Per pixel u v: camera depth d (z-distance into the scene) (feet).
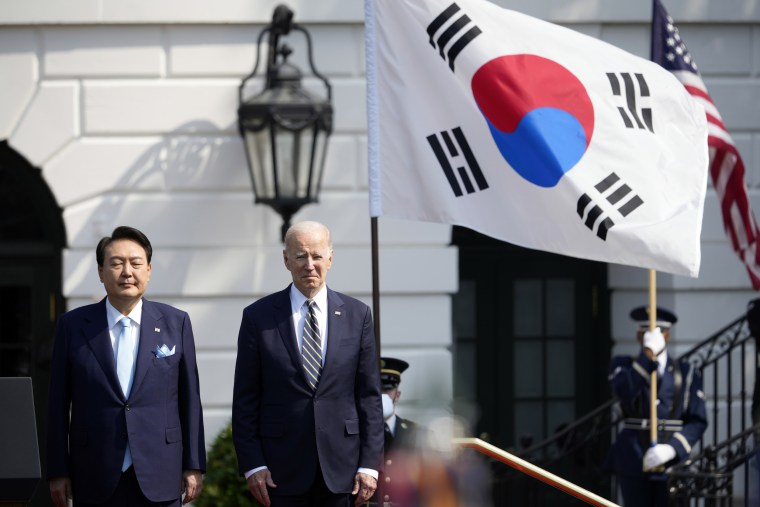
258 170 55.01
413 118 39.09
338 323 36.50
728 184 49.08
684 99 39.52
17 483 30.68
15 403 30.96
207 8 57.62
